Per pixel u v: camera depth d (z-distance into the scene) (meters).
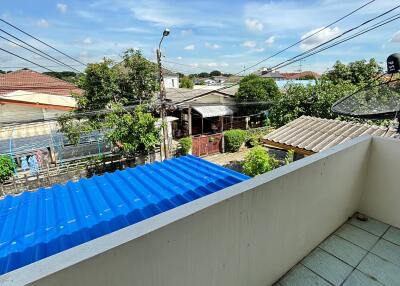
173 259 1.13
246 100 16.86
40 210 2.29
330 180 2.12
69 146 11.17
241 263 1.52
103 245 0.92
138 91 12.11
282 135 7.49
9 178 9.16
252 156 7.75
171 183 2.85
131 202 2.37
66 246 1.70
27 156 10.23
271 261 1.77
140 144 10.69
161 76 10.14
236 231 1.42
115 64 11.55
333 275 1.94
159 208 2.23
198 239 1.22
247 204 1.43
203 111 15.95
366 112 2.75
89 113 10.13
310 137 6.95
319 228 2.19
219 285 1.43
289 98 12.20
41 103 10.71
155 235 1.03
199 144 13.49
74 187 2.83
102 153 11.45
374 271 1.97
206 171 3.25
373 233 2.42
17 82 14.12
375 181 2.60
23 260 1.57
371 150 2.59
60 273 0.81
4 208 2.38
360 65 17.50
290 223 1.82
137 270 1.01
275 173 1.64
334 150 2.12
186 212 1.16
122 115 10.35
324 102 10.92
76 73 10.93
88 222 2.02
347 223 2.57
